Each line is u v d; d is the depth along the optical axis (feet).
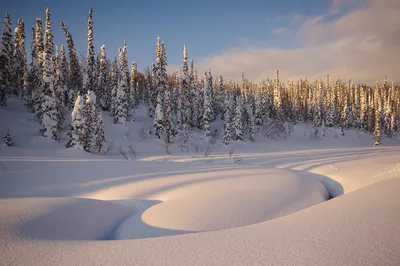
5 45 136.56
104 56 177.47
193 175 56.75
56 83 140.36
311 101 295.89
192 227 26.81
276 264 9.44
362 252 9.68
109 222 29.63
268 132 226.38
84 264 10.46
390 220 13.20
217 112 249.14
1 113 134.10
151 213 31.71
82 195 43.14
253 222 29.35
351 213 15.57
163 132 156.97
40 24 137.18
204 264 9.94
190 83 207.92
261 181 50.98
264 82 321.11
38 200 28.40
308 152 140.26
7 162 61.67
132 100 196.03
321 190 52.85
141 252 11.66
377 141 205.67
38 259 11.13
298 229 13.47
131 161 75.72
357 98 295.48
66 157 97.96
